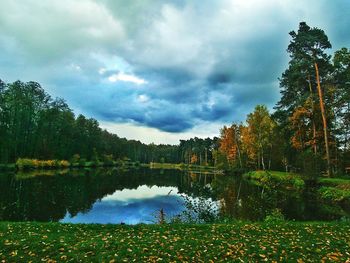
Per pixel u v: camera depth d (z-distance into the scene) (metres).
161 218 18.45
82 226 13.19
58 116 87.50
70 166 84.94
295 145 45.72
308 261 9.05
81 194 32.62
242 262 8.88
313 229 13.13
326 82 42.00
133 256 9.16
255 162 67.00
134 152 170.00
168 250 9.77
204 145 162.25
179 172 92.31
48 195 30.17
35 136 77.75
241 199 26.89
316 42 39.69
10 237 10.71
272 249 10.09
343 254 9.73
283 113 48.41
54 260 8.76
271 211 20.42
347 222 15.07
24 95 75.88
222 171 83.69
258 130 58.81
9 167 59.06
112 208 25.33
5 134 68.50
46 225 13.06
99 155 113.50
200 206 18.91
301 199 26.73
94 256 9.10
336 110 45.91
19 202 25.42
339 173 39.41
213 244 10.59
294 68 40.72
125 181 52.31
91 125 114.00
